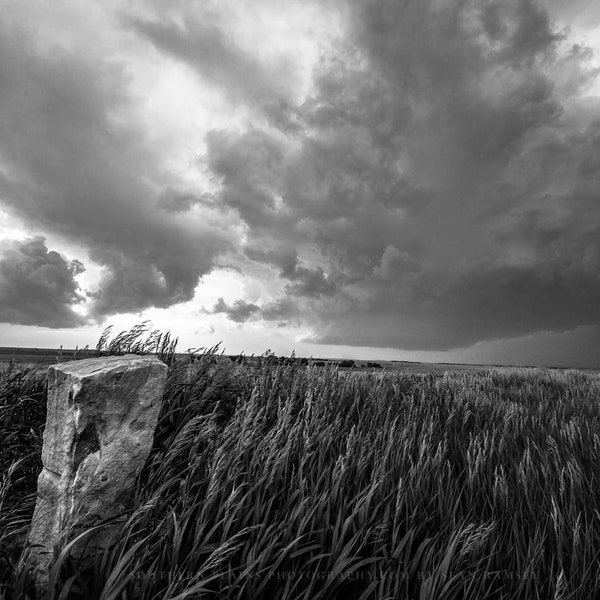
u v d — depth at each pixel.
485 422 5.01
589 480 3.26
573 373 12.59
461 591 2.03
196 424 2.98
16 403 3.22
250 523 2.18
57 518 2.03
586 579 2.09
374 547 2.10
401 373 7.75
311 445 2.98
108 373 2.17
